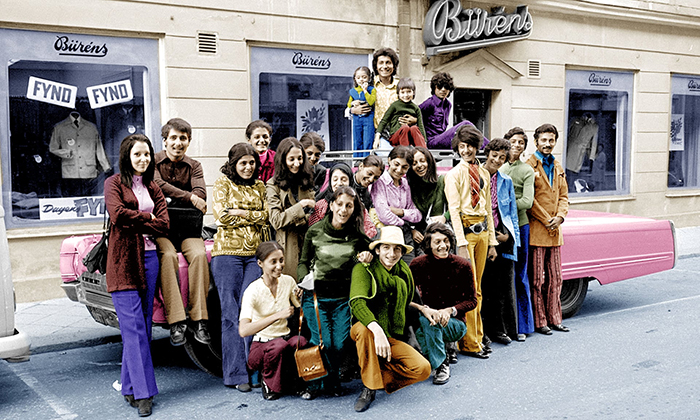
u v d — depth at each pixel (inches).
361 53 418.3
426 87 441.1
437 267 205.2
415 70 435.2
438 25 430.9
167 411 179.5
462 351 228.7
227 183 194.7
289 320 197.3
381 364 182.9
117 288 174.1
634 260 279.6
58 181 324.2
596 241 270.7
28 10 305.3
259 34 374.0
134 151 174.1
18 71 309.0
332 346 186.1
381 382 178.1
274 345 182.7
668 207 580.4
